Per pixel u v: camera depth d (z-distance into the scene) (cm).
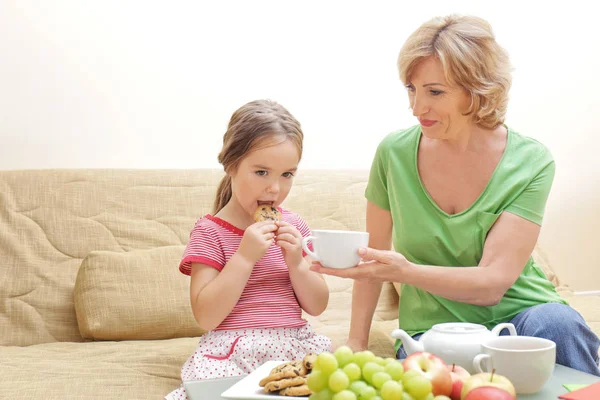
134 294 195
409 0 295
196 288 148
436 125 145
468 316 152
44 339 198
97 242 214
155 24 259
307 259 165
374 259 132
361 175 249
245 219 159
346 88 287
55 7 246
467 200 154
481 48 141
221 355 143
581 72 321
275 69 277
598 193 324
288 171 151
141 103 258
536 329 139
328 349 153
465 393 87
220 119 269
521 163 152
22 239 209
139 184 227
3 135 241
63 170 224
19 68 242
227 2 269
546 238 319
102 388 146
